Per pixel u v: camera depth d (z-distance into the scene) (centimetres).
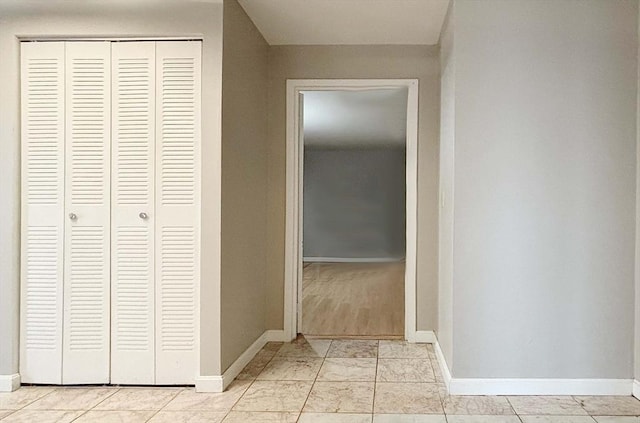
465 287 288
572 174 285
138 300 295
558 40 285
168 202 293
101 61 294
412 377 316
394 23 356
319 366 340
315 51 406
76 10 292
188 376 294
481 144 287
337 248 1094
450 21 310
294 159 411
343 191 1094
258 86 377
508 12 286
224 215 295
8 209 294
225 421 246
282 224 410
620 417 252
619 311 285
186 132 292
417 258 402
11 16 293
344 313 517
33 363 297
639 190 282
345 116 702
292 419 249
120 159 294
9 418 251
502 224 286
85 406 266
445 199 328
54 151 296
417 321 404
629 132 284
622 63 284
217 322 288
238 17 321
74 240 296
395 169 1084
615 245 285
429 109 401
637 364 281
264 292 402
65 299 296
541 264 286
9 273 293
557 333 286
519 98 286
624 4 284
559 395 285
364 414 256
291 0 316
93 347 296
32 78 296
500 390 286
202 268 289
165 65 292
